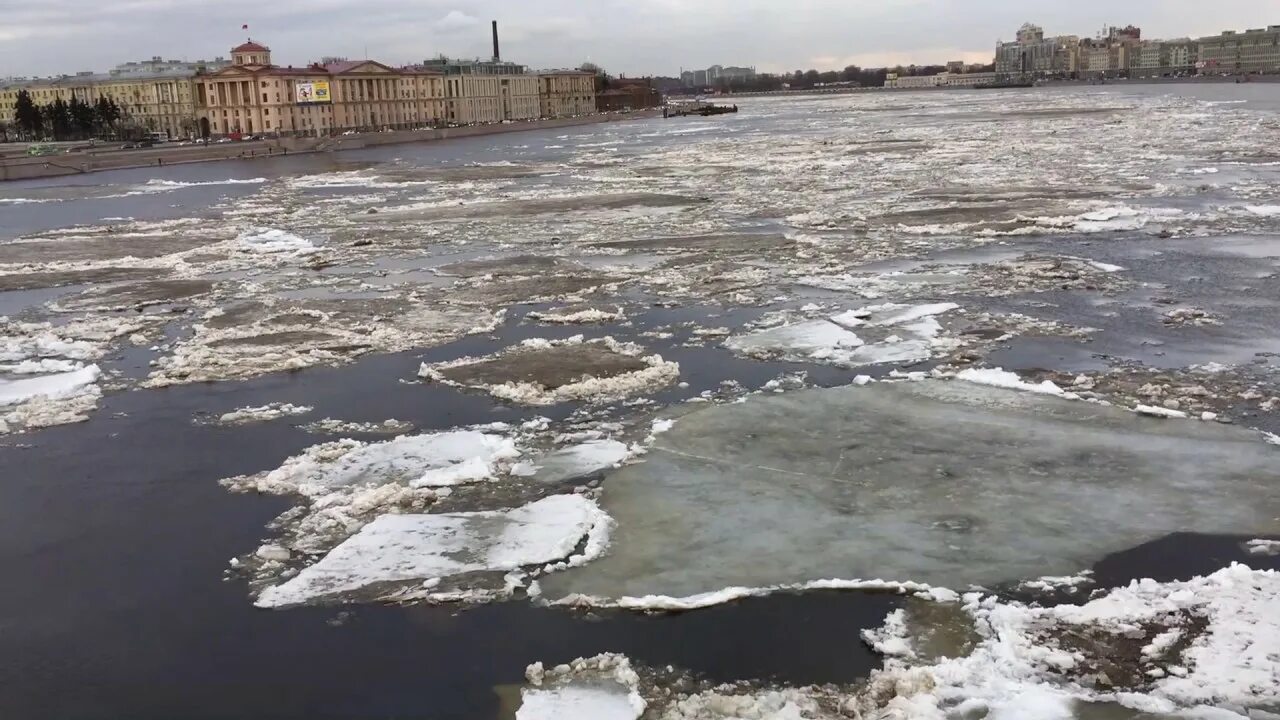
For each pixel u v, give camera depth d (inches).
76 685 350.3
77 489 526.0
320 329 856.3
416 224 1606.8
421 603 392.8
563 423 586.6
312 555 438.3
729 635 362.3
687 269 1063.6
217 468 547.5
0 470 558.3
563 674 342.3
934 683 324.2
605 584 398.6
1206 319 757.3
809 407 587.8
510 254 1234.6
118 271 1238.9
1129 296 845.2
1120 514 435.8
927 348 705.6
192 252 1373.0
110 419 640.4
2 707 339.3
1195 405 566.3
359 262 1230.3
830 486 477.7
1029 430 536.4
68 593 416.2
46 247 1497.3
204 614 394.6
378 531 449.7
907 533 427.8
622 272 1068.5
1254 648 332.8
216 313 938.7
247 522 476.4
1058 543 413.7
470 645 364.2
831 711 317.4
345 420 614.5
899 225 1301.7
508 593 395.5
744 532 435.2
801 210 1524.4
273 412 634.2
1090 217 1264.8
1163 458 491.8
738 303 885.2
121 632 384.2
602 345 755.4
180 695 343.0
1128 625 350.6
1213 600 362.3
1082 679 323.6
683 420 576.7
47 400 682.8
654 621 373.4
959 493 463.8
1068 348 694.5
